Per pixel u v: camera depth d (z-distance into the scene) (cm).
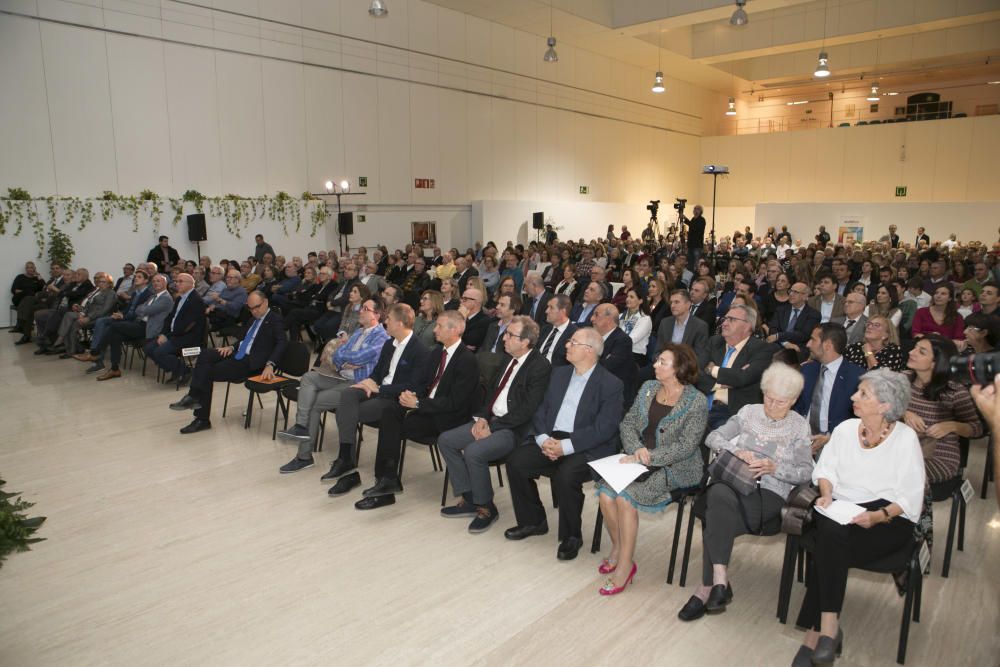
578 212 2041
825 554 254
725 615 289
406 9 1551
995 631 273
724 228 2616
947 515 380
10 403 630
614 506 315
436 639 272
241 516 390
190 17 1212
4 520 208
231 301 839
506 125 1831
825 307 634
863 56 2222
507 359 403
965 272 947
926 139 2130
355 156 1489
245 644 271
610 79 2173
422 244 1645
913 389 338
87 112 1110
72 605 300
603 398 341
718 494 288
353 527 376
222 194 1280
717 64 2283
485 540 361
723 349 454
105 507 402
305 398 468
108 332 731
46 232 1065
